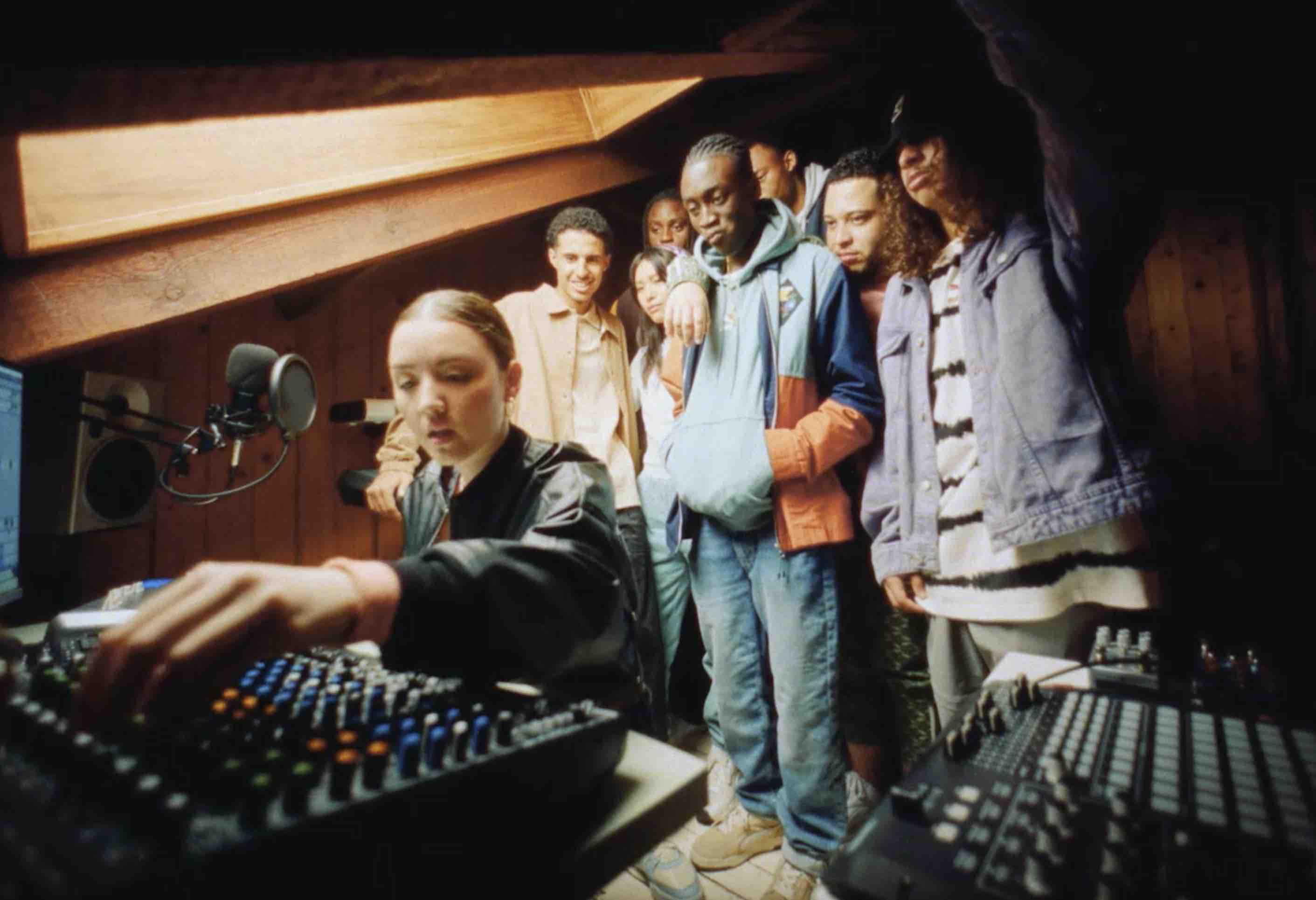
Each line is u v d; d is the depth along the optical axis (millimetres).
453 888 432
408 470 2066
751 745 1640
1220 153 2416
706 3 1436
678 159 2625
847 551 1788
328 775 432
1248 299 2430
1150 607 1044
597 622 680
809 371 1542
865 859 448
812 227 2018
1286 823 445
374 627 531
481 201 2088
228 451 2361
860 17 1951
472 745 472
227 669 453
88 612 1016
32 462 1545
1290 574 1703
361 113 1775
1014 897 397
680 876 1509
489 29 1002
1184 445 2512
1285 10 2062
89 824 352
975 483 1234
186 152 1495
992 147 1229
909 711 1666
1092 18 865
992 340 1192
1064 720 625
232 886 338
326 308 2619
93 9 694
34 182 1286
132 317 1473
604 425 2127
